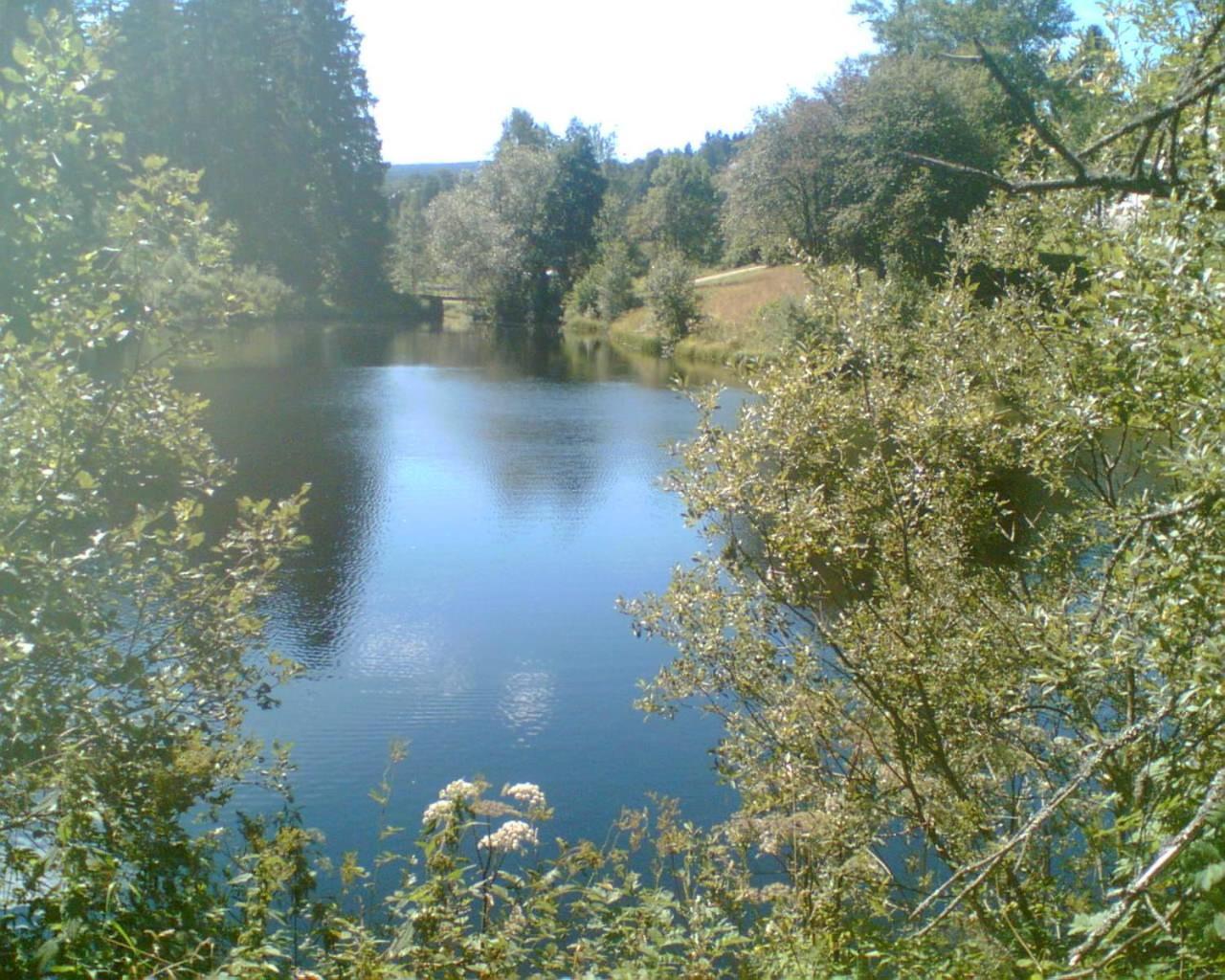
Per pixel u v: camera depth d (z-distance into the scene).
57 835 4.14
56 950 3.45
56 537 5.54
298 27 67.75
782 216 45.50
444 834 4.78
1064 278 6.04
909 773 5.31
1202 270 3.71
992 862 4.07
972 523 6.20
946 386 5.63
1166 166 3.88
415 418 33.50
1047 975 3.66
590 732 11.65
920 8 39.50
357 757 10.83
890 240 24.08
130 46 39.25
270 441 28.73
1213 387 3.47
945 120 30.36
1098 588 5.45
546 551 19.22
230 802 9.31
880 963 4.19
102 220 5.71
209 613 5.98
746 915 5.64
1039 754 5.61
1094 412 4.89
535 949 4.58
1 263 5.27
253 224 61.38
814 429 5.46
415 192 125.25
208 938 4.03
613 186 107.50
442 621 15.30
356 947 4.23
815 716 5.70
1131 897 3.10
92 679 5.39
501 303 78.44
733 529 5.71
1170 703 3.41
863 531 5.51
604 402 38.28
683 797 10.14
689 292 56.22
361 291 72.81
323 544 19.20
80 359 5.59
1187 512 3.51
